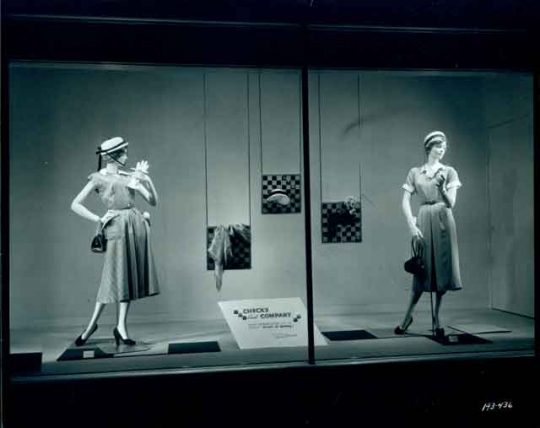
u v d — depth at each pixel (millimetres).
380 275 6453
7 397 3537
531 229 5766
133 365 4047
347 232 6234
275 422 3789
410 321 5109
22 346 4855
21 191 5941
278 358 4180
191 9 3855
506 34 4145
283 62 4000
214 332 5441
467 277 6461
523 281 5918
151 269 4801
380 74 4273
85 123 6066
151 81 6164
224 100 6277
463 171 6484
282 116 6367
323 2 3938
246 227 6047
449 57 4152
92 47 3834
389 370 3887
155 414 3695
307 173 3947
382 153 6488
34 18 3740
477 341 4711
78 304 6000
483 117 6500
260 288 6301
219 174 6270
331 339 4938
